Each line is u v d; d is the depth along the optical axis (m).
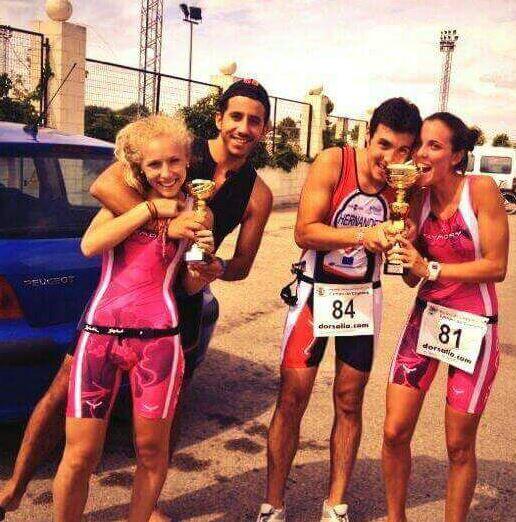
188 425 3.48
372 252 2.49
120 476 2.90
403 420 2.38
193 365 2.83
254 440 3.36
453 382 2.35
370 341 2.56
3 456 2.97
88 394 2.00
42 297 2.69
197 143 2.34
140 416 2.05
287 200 17.09
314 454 3.26
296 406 2.55
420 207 2.34
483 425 3.73
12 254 2.66
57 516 2.08
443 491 2.98
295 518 2.70
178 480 2.93
